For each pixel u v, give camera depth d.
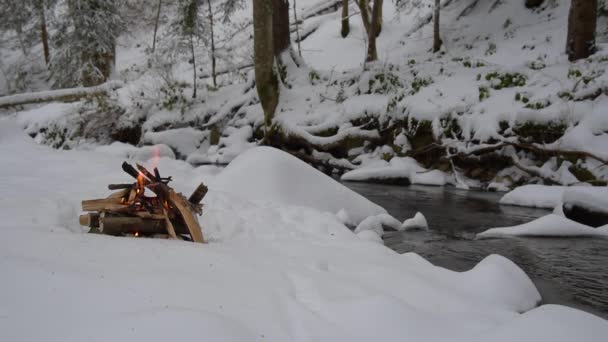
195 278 2.32
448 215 6.92
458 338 2.00
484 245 5.02
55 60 21.36
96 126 16.98
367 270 2.90
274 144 14.50
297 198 5.75
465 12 21.34
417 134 11.62
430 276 3.03
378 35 23.67
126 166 3.62
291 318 2.09
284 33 16.28
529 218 6.69
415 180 10.77
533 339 1.85
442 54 18.69
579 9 12.38
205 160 14.85
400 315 2.10
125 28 22.75
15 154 7.28
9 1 25.69
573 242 5.14
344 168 12.65
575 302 3.35
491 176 10.25
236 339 1.73
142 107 17.28
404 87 13.34
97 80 20.59
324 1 28.73
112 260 2.50
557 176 8.98
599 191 6.35
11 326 1.69
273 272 2.64
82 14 20.33
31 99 16.00
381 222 5.82
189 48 17.41
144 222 3.54
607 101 9.09
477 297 2.79
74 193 4.60
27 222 3.30
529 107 9.92
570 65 11.41
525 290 3.00
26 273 2.11
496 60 16.31
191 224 3.47
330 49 24.11
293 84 15.65
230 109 16.20
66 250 2.60
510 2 19.89
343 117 13.38
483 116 10.42
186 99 17.08
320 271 2.79
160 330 1.69
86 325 1.74
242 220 4.26
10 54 32.31
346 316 2.12
